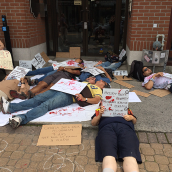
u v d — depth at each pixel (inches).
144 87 167.6
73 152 90.7
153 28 189.5
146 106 132.0
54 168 81.4
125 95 94.8
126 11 245.1
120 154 80.6
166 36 190.4
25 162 84.6
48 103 119.2
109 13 256.2
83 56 276.4
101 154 84.5
